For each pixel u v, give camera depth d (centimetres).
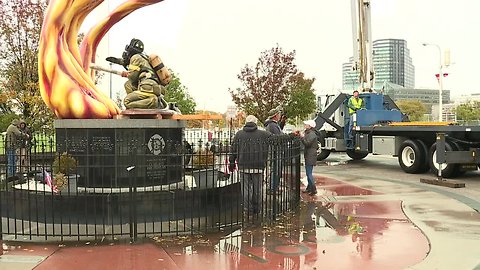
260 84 3356
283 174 896
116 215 747
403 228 756
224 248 639
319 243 666
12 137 1179
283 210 881
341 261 582
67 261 585
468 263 573
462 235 710
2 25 1983
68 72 870
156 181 841
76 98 855
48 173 855
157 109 868
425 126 1503
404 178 1484
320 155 2180
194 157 938
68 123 850
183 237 692
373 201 1005
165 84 909
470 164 1441
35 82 1991
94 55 973
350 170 1759
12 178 823
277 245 655
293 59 3409
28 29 1994
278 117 1101
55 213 758
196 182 862
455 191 1177
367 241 676
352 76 2266
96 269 555
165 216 768
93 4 905
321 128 2130
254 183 816
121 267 562
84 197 748
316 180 1386
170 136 870
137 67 874
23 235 696
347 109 2023
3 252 623
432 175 1567
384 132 1761
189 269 554
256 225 771
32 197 771
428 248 639
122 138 831
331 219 824
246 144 813
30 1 1997
